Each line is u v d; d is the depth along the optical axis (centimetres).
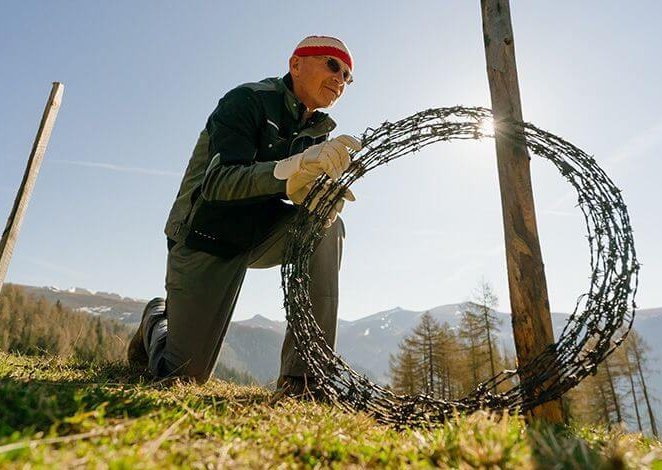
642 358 3078
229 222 316
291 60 335
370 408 211
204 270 323
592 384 2872
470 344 2872
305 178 241
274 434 140
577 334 214
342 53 330
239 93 304
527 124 246
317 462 121
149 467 90
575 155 236
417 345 3038
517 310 237
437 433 150
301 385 272
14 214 486
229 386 347
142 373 363
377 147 249
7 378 183
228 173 266
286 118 325
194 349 327
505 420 141
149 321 376
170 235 338
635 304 207
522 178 249
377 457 128
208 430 135
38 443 96
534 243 243
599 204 224
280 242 352
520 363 233
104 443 106
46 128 510
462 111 249
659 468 116
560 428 201
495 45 270
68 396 144
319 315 295
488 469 112
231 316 346
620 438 173
